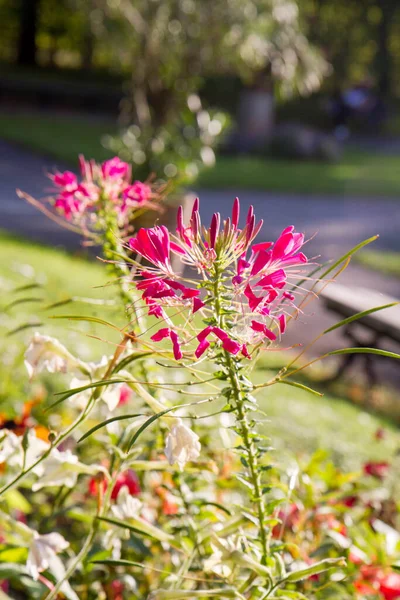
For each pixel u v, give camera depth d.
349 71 37.91
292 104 31.31
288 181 18.84
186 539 1.78
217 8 12.18
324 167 22.23
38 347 1.54
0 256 8.34
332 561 1.43
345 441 4.89
